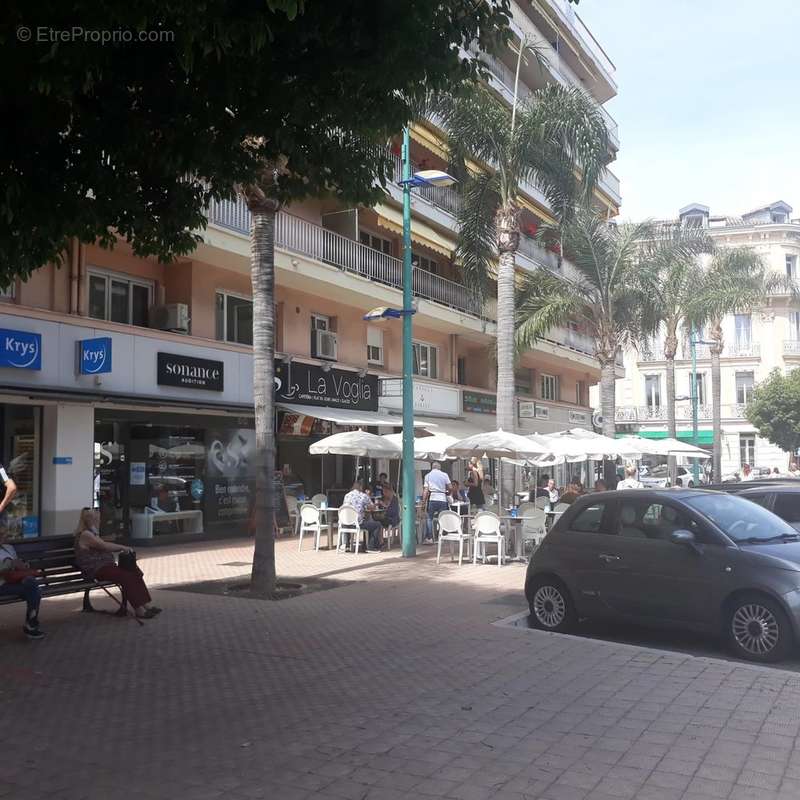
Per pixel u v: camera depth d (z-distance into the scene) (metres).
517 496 22.92
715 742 5.36
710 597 8.02
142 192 8.83
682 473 46.78
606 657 7.78
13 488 10.05
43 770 5.02
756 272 36.88
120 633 8.98
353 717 6.01
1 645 8.42
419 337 27.73
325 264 20.89
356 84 7.63
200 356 18.17
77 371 15.38
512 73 31.78
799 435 42.69
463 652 8.04
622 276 25.25
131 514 17.31
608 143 20.84
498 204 21.33
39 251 8.36
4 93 6.78
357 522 16.33
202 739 5.57
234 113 7.97
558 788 4.64
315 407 21.75
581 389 43.53
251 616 9.92
